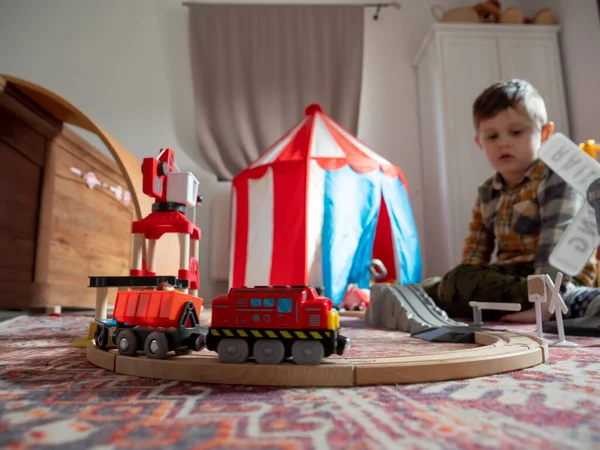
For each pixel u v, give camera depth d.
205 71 3.24
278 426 0.31
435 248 2.94
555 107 2.81
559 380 0.46
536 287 0.81
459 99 2.79
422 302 1.22
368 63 3.42
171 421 0.32
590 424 0.31
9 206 1.62
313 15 3.31
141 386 0.44
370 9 3.49
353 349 0.73
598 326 0.93
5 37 3.36
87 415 0.33
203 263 3.09
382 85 3.39
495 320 1.44
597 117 2.55
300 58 3.27
